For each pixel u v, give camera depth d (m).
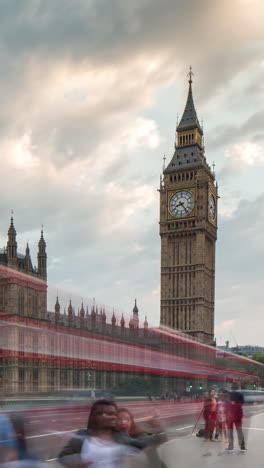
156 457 8.90
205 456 19.14
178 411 31.50
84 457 7.60
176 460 17.66
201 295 146.25
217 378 45.25
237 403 21.45
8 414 8.49
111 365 17.64
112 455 7.62
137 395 19.17
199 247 149.50
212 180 160.00
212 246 160.62
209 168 158.62
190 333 144.50
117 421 8.20
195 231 150.75
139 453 8.31
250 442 24.58
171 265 151.88
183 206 153.00
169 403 29.48
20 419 8.50
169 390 30.02
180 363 33.69
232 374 54.59
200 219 150.25
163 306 150.00
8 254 101.56
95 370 15.69
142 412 11.41
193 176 154.75
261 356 194.50
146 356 24.47
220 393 25.17
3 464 7.65
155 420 10.27
